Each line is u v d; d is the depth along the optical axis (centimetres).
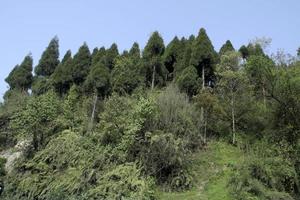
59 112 4247
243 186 3003
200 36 4869
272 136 3556
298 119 3503
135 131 3450
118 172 3266
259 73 3681
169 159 3381
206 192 3241
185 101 3988
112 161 3453
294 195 3077
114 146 3553
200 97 4053
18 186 3669
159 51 5147
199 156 3706
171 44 5369
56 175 3597
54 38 6281
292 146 3384
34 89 5462
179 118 3756
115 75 4556
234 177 3111
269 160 3175
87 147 3672
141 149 3425
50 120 4066
